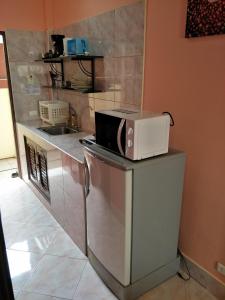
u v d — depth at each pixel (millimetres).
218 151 1634
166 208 1771
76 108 3225
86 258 2199
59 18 3178
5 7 3133
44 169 2916
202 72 1623
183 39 1693
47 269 2080
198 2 1531
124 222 1581
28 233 2561
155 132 1568
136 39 2066
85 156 1863
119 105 2410
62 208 2535
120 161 1548
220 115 1577
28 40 3393
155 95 1996
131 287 1754
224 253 1732
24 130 3332
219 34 1477
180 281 1970
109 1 2291
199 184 1799
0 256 832
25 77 3510
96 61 2635
